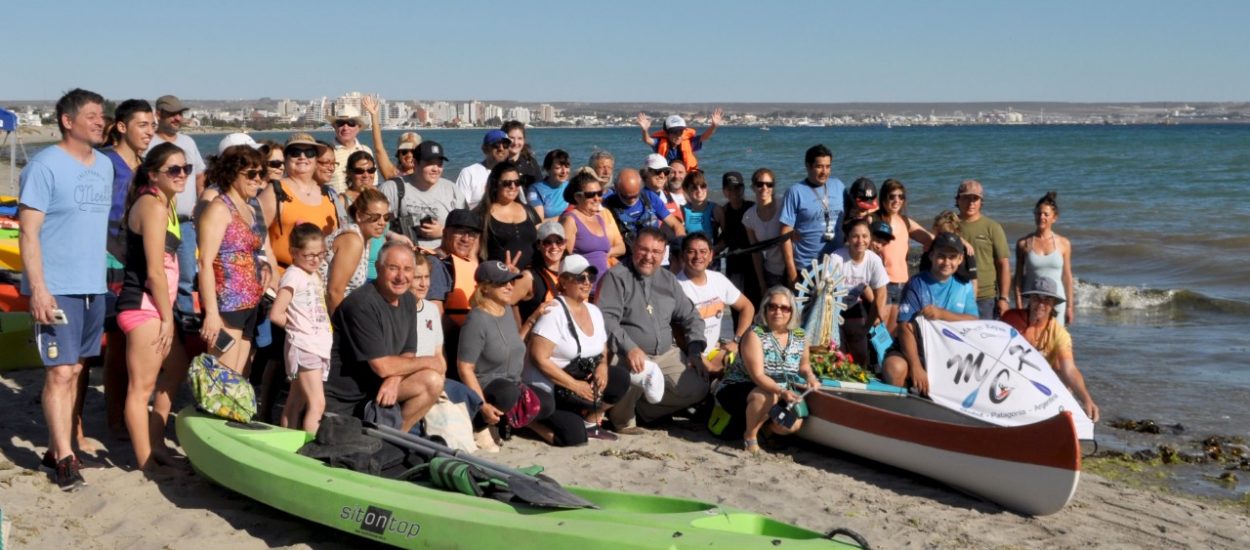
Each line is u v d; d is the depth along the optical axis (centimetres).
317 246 675
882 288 924
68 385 638
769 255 1020
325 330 686
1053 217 1012
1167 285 1953
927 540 674
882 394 865
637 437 859
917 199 3688
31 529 577
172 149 625
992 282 1016
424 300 748
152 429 699
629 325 855
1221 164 5678
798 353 840
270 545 589
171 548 574
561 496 563
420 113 13338
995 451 741
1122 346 1415
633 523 526
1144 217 2933
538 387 805
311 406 682
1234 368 1272
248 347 700
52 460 663
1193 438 988
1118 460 922
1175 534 730
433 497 573
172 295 665
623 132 19438
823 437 845
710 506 552
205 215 646
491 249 884
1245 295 1827
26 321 955
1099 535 716
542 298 847
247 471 615
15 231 1249
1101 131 17238
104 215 629
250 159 661
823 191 991
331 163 813
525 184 1066
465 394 752
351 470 611
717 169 5297
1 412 804
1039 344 869
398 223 922
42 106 13512
